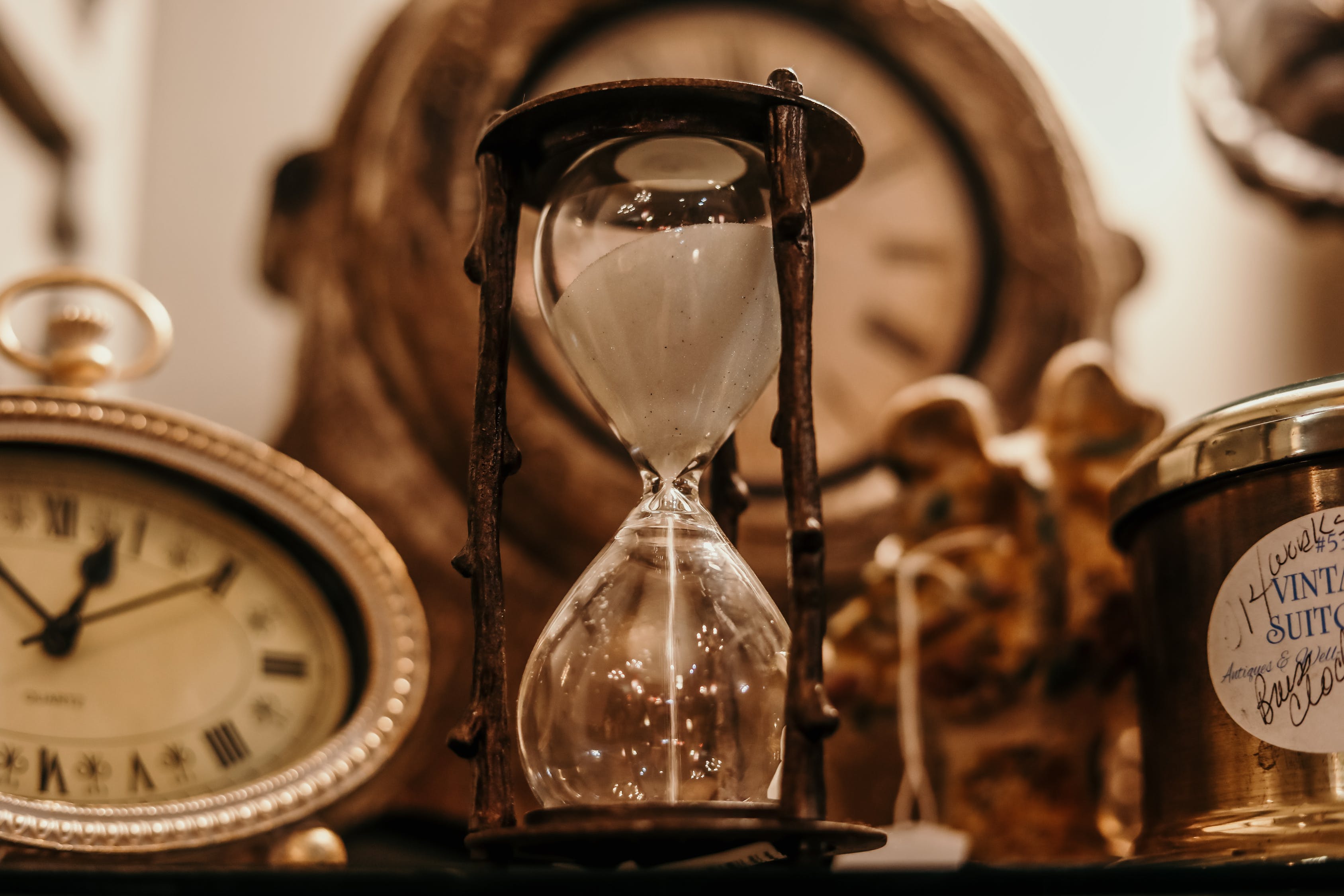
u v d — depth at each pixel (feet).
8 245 3.01
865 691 2.53
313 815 2.22
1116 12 3.85
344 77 3.43
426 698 2.98
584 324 1.89
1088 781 2.43
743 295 1.86
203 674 2.28
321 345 3.17
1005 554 2.50
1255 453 1.92
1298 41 3.81
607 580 1.86
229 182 3.33
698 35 3.42
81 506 2.30
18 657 2.21
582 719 1.78
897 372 3.38
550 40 3.34
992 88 3.54
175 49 3.42
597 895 1.64
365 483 3.09
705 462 1.96
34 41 2.97
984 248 3.47
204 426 2.37
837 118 1.85
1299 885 1.67
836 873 1.65
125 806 2.15
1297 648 1.89
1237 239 3.77
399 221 3.21
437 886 1.66
